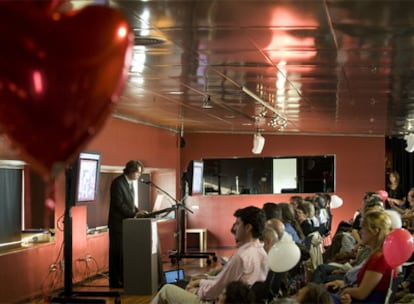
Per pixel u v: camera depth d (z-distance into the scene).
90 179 9.46
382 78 7.58
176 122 13.43
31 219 9.29
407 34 5.28
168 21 4.95
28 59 1.92
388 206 12.73
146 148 13.13
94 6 2.01
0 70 1.93
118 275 9.52
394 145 16.81
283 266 4.38
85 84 1.97
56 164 2.04
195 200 16.36
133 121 12.43
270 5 4.44
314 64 6.74
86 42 1.94
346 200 16.09
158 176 14.74
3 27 1.90
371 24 4.95
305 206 8.35
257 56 6.34
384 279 4.68
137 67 6.96
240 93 8.98
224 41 5.66
